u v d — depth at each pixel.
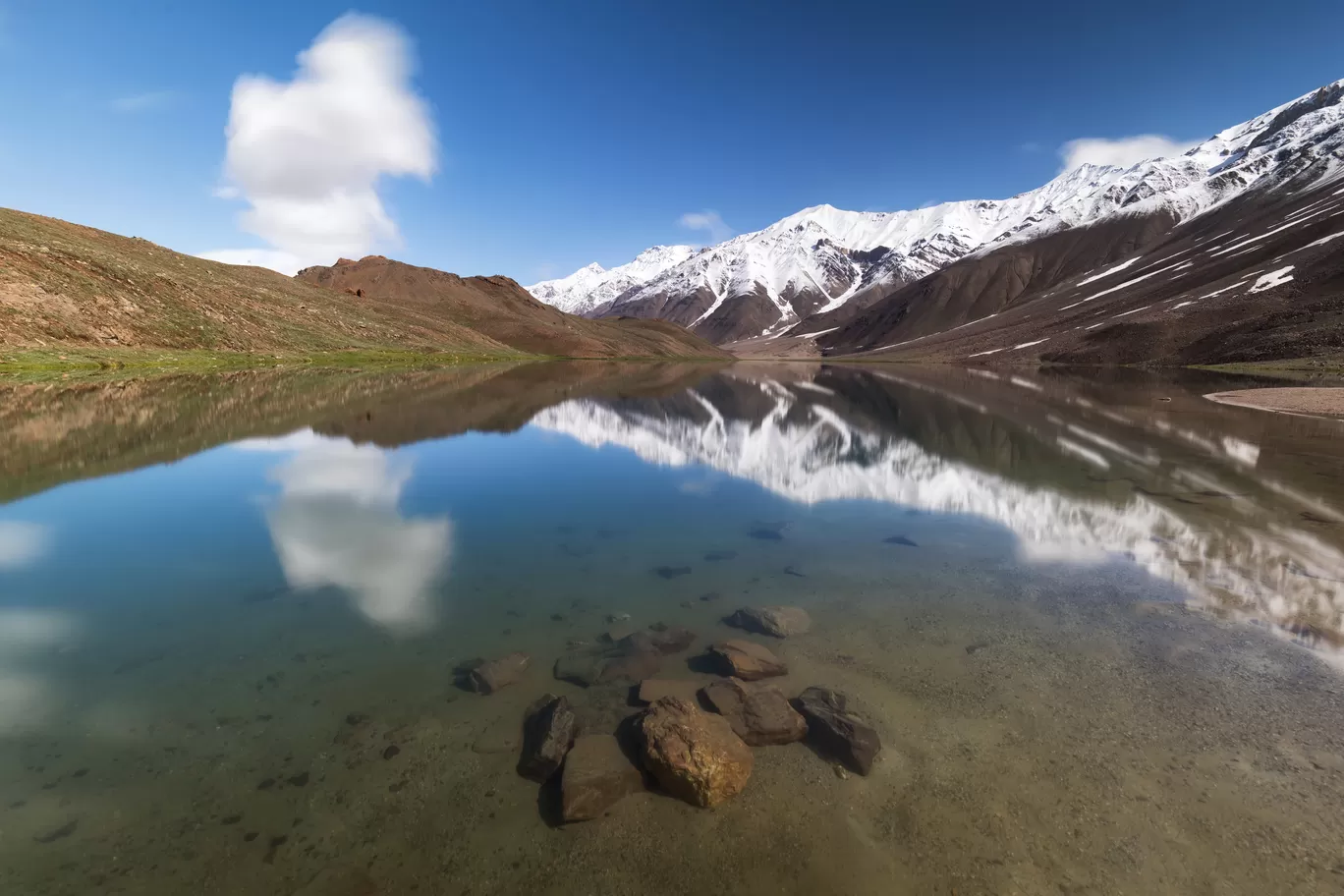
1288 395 42.03
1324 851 4.54
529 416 34.53
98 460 19.05
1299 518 13.30
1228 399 41.50
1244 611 8.62
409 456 21.69
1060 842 4.68
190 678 7.00
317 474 18.12
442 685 6.93
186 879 4.37
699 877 4.46
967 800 5.12
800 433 29.17
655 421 33.69
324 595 9.48
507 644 7.89
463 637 8.12
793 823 4.93
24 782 5.24
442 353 100.38
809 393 56.44
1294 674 6.95
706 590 9.69
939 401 45.53
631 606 9.11
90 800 5.07
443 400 40.91
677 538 12.54
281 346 71.75
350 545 11.90
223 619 8.56
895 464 20.80
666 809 5.07
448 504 15.26
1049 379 74.94
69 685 6.81
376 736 5.98
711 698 6.39
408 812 5.03
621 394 51.59
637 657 7.45
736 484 17.89
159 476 17.30
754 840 4.77
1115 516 13.64
